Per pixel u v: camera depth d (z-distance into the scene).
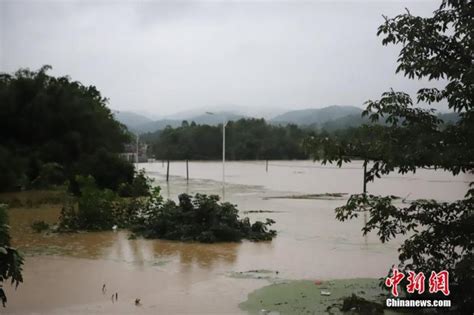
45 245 12.01
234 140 109.62
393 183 40.22
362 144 6.53
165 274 8.98
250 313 6.68
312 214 19.23
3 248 5.61
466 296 6.29
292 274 9.06
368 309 6.65
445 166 6.11
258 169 74.19
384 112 6.63
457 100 6.06
